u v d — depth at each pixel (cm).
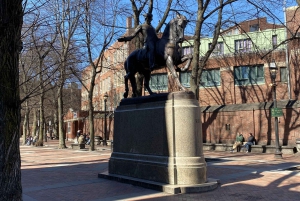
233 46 3206
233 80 3131
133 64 1132
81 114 5059
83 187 912
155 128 938
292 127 2384
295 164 1473
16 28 455
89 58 2612
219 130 2789
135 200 731
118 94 4453
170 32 957
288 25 2723
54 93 4803
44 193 834
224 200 720
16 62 458
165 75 3450
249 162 1584
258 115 2583
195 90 1602
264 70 2981
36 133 4781
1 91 438
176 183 845
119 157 1070
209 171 1223
